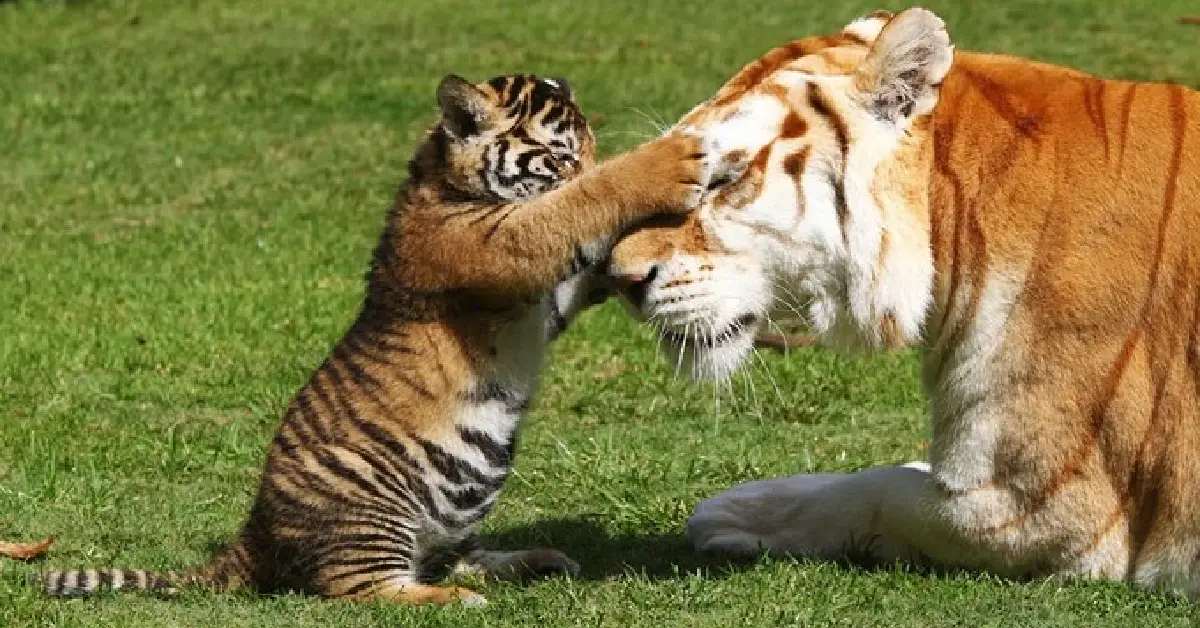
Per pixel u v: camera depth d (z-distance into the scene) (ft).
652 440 49.06
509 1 118.62
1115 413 33.40
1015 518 34.22
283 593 35.70
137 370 56.95
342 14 116.06
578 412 52.75
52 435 49.11
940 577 35.40
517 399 37.27
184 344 59.26
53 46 110.52
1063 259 33.53
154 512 42.42
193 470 46.44
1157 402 33.37
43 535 40.42
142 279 68.80
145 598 34.65
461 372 36.42
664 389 54.44
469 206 36.76
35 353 57.98
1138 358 33.37
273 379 55.52
